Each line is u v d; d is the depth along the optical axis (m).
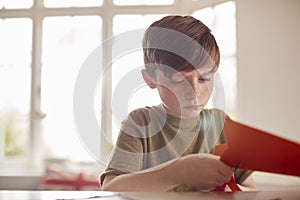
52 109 2.51
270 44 2.00
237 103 1.99
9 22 2.65
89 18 2.49
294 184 1.65
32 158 2.51
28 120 2.56
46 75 2.55
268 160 0.43
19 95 2.59
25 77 2.60
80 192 0.47
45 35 2.58
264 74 1.99
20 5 2.65
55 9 2.56
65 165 2.21
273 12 2.01
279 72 1.97
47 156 2.48
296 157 0.41
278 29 2.00
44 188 2.05
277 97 1.96
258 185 1.70
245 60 2.03
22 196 0.44
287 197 0.42
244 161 0.44
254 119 1.96
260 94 1.98
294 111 1.92
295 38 1.97
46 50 2.56
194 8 2.18
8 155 2.55
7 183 2.27
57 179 2.05
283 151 0.41
